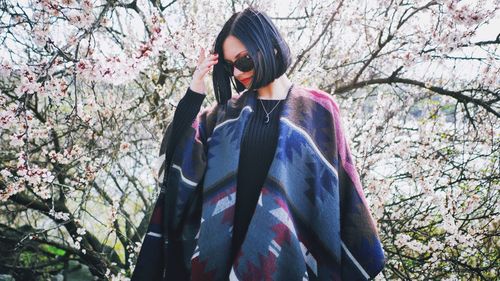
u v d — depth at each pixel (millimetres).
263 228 1194
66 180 4586
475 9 3180
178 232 1369
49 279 5555
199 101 1378
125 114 4039
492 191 3967
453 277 3660
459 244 3662
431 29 3771
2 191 3166
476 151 4473
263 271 1168
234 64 1344
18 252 5281
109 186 5852
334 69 4961
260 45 1298
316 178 1284
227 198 1263
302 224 1270
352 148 3779
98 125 4148
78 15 2271
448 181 3914
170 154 1368
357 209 1338
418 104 5105
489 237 3848
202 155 1373
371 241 1316
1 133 3666
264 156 1322
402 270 4160
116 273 4738
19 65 2295
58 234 6359
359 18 4238
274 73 1329
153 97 4535
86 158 3541
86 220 5586
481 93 4684
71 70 2229
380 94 3910
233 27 1329
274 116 1381
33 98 3793
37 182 2928
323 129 1360
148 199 5566
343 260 1335
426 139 4129
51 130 3926
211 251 1231
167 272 1349
